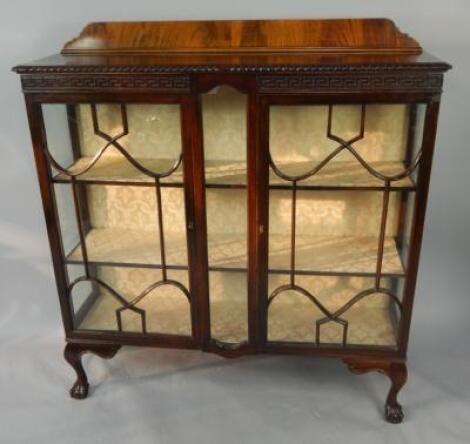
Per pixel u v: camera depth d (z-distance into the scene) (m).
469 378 1.63
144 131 1.32
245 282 1.42
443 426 1.45
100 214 1.52
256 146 1.23
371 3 1.51
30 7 1.59
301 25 1.37
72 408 1.55
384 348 1.42
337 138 1.25
